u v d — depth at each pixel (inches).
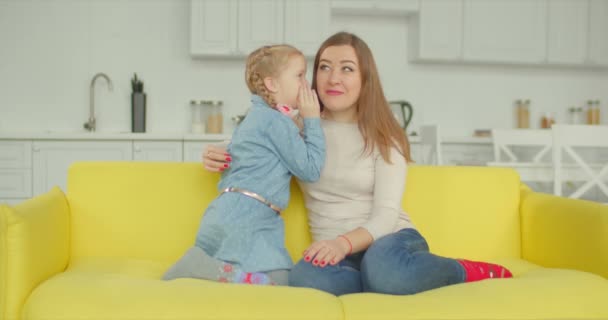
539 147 186.1
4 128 177.3
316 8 172.4
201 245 55.0
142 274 55.5
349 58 59.5
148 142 161.5
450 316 42.9
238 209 54.6
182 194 63.8
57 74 178.5
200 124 175.9
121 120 181.3
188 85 183.0
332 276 51.2
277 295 43.9
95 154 160.1
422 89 191.8
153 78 181.9
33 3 176.7
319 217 60.1
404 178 58.6
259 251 53.7
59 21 177.9
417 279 48.7
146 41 181.2
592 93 198.7
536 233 64.6
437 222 65.6
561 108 197.8
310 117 57.5
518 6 181.5
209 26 169.9
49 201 56.7
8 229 46.6
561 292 46.7
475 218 66.3
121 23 180.2
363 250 56.8
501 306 44.0
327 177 59.3
